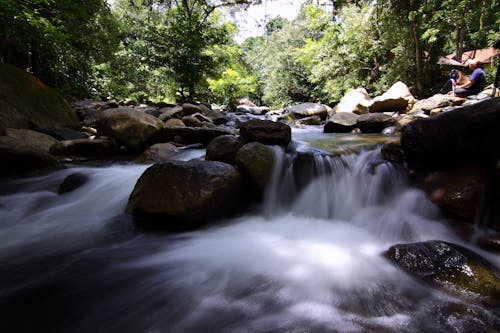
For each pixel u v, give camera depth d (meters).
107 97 14.13
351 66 16.11
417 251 2.29
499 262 2.31
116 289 2.18
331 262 2.47
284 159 3.86
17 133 4.85
